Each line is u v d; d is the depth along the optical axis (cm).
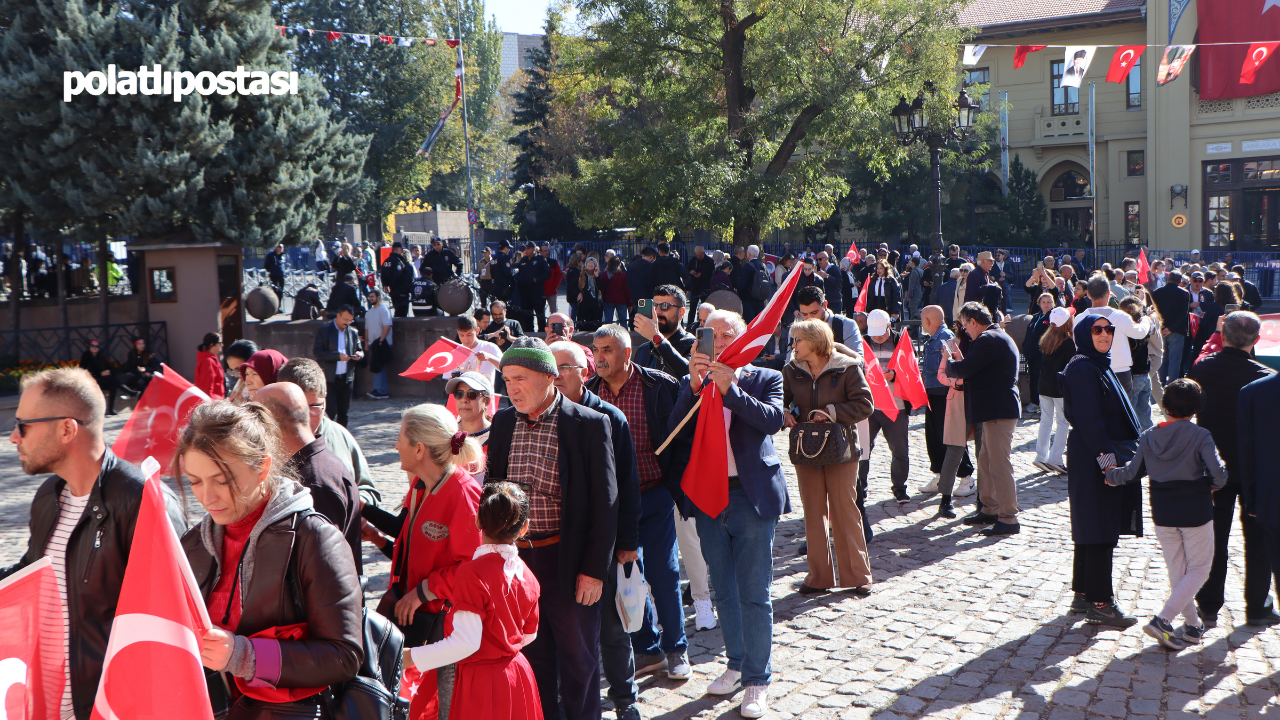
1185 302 1401
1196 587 488
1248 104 3409
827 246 1861
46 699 269
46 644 268
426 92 4741
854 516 591
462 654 306
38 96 1870
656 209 2269
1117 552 680
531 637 329
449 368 749
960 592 595
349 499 323
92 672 279
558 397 385
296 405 321
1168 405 491
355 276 1830
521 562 330
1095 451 522
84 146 1903
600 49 2391
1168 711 422
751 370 477
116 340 1916
